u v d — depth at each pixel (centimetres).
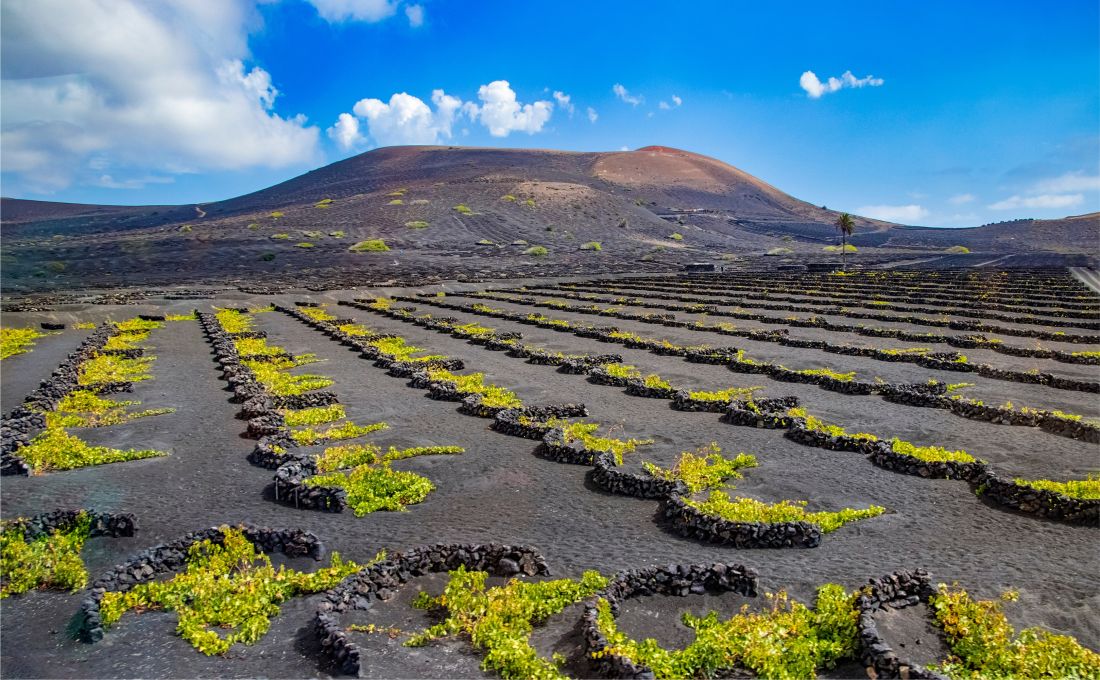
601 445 2694
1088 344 4781
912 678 1234
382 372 4347
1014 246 19338
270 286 9988
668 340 5338
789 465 2488
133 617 1534
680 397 3331
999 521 1986
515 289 9838
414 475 2389
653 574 1603
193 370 4512
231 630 1480
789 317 6281
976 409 3005
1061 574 1653
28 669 1355
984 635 1345
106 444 2869
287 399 3453
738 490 2272
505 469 2511
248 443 2884
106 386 3825
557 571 1723
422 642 1426
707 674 1295
